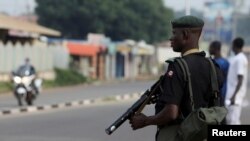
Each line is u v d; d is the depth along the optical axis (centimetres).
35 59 5981
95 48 8256
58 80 6353
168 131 695
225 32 13225
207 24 13050
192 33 706
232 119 1539
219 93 709
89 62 8281
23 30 5934
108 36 10644
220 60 1524
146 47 10131
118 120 714
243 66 1523
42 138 1969
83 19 10306
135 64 9825
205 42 12319
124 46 9200
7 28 5603
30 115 2864
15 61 5559
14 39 6078
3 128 2266
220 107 691
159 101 693
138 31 10856
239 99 1536
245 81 1542
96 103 3728
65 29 10400
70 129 2230
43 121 2547
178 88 682
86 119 2631
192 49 707
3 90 4881
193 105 687
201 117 671
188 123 677
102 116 2781
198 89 690
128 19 10644
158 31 11538
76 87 6000
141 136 1986
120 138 1945
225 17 13138
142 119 706
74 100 3772
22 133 2106
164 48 11338
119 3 10594
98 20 10325
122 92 4853
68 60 7375
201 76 693
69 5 10250
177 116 689
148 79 8744
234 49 1540
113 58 8919
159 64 11181
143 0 11050
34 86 3388
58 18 10312
